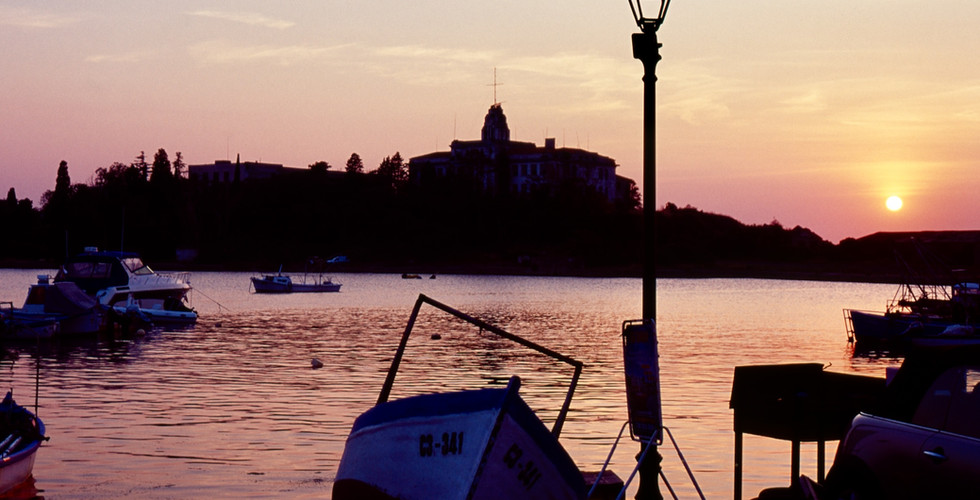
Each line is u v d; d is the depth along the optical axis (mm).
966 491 8836
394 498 11336
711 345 60594
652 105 13344
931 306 68750
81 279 71375
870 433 10242
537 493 10969
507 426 10688
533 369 43281
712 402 31766
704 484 18891
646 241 13227
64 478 19797
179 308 74312
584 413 29156
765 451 22500
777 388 12773
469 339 62062
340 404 31375
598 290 175500
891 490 9750
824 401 12680
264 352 51000
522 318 91250
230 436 25016
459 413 10906
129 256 74438
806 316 100625
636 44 13406
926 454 9367
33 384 36750
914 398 9977
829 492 10781
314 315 88938
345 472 12039
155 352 50406
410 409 11336
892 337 62562
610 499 15055
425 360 47406
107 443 23891
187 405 30969
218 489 18938
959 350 9711
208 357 48031
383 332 67688
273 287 142625
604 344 60281
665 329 77875
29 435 19406
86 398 32656
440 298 136750
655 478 12336
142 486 19141
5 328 52469
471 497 10656
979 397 9250
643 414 12281
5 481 17828
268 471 20625
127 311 63594
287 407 30578
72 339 57219
